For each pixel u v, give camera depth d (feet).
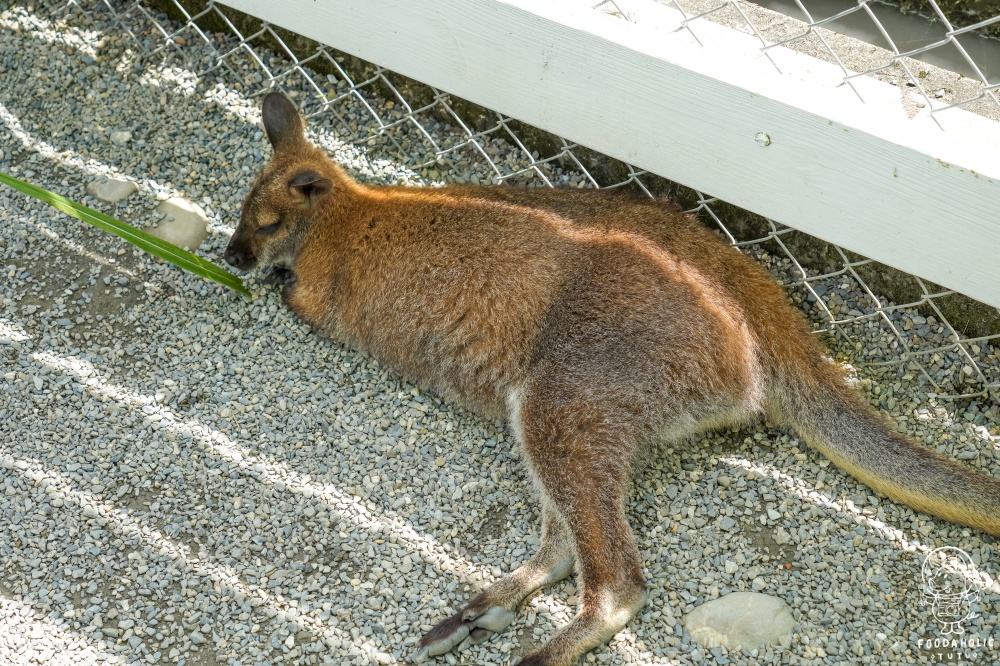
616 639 11.94
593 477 12.46
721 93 12.11
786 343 13.43
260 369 14.64
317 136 16.88
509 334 13.33
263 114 15.15
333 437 13.87
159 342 14.88
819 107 11.64
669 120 12.76
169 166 16.71
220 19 17.99
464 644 11.97
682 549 12.71
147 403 14.15
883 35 12.92
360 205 14.52
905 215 11.85
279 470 13.51
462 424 14.12
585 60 12.78
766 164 12.43
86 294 15.37
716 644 11.82
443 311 13.70
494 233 13.57
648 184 15.70
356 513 13.10
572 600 12.36
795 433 13.79
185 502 13.20
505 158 16.48
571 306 13.06
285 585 12.44
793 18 14.43
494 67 13.62
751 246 15.39
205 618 12.14
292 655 11.85
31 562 12.64
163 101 17.40
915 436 13.62
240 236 14.99
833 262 14.83
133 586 12.44
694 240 13.85
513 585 12.20
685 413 13.02
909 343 14.32
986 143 11.74
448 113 16.83
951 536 12.66
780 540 12.70
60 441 13.79
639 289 12.92
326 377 14.61
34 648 11.86
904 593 12.17
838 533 12.76
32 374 14.46
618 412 12.67
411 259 13.91
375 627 12.09
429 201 14.14
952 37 11.37
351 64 17.19
